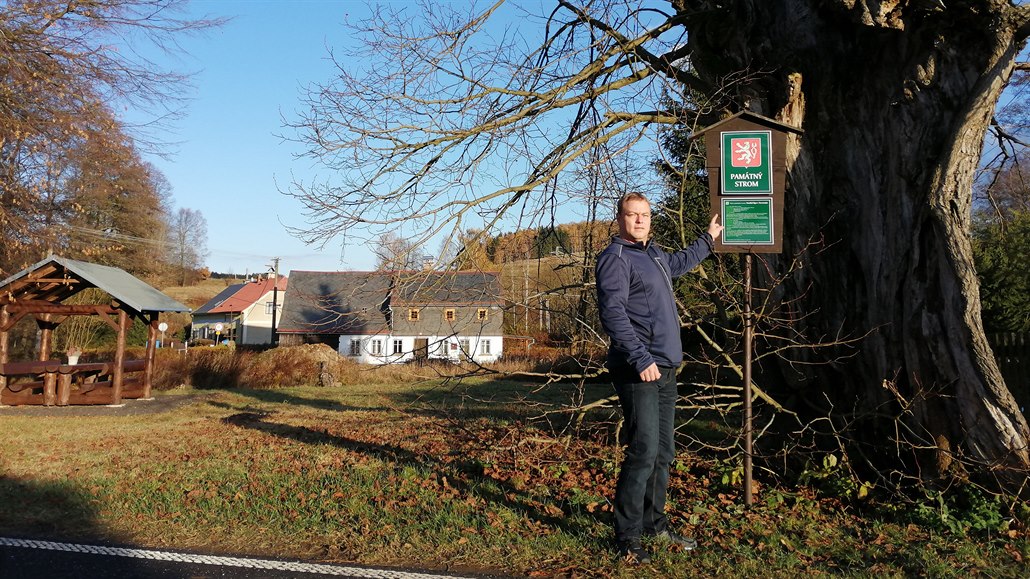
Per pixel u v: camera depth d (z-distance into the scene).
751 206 4.96
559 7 8.13
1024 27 5.12
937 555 4.25
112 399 15.59
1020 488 4.87
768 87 6.28
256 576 4.09
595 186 7.18
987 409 5.00
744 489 5.18
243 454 8.34
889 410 5.59
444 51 7.30
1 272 18.00
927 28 5.35
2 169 16.17
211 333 59.38
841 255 5.98
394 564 4.25
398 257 6.89
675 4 7.22
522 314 7.85
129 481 6.70
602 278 4.15
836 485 5.49
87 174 17.67
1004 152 8.54
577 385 7.87
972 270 5.18
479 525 4.92
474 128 7.21
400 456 7.72
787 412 6.16
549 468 6.71
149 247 33.41
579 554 4.30
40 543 4.76
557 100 7.30
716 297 6.91
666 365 4.31
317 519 5.14
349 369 23.70
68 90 14.46
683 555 4.23
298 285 38.94
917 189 5.45
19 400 15.54
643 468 4.17
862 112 5.84
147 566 4.28
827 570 4.06
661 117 7.13
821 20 5.82
